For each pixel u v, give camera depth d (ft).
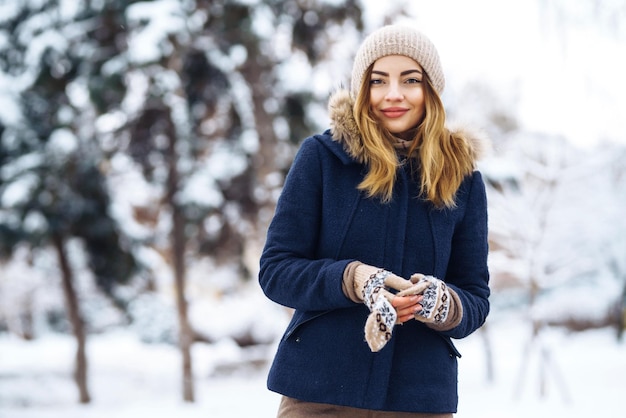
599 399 27.89
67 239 35.09
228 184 33.37
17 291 54.54
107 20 30.66
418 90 6.41
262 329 49.65
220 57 31.32
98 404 34.17
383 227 6.20
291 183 6.38
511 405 27.50
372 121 6.29
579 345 45.96
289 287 5.98
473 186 6.63
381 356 6.00
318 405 6.08
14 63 33.37
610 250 36.55
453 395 6.25
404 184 6.30
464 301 6.06
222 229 33.96
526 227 33.60
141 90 31.24
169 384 39.24
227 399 33.37
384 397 5.96
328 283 5.76
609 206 35.78
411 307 5.56
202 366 43.14
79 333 35.14
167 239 37.24
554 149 33.76
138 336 54.70
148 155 32.99
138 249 36.27
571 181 35.68
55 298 56.34
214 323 49.21
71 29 31.73
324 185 6.32
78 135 33.12
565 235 34.71
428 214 6.33
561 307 51.55
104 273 36.42
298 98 31.94
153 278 38.22
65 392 37.35
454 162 6.40
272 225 6.34
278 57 32.42
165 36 29.17
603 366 35.99
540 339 29.32
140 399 35.24
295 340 6.19
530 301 32.40
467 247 6.56
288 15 31.07
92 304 60.64
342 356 6.01
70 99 32.73
